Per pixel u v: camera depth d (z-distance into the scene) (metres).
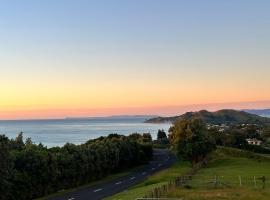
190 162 109.56
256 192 53.31
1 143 53.12
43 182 64.88
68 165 73.62
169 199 44.59
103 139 126.50
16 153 61.50
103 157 90.75
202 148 102.56
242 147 190.75
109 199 52.38
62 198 60.25
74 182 76.94
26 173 60.56
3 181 53.06
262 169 89.81
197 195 49.44
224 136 196.00
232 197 48.59
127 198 50.22
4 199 54.41
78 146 83.94
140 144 128.50
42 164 63.91
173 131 107.81
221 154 129.88
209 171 84.50
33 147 65.38
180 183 59.47
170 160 137.25
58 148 78.44
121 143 111.00
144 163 126.81
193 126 104.88
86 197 59.75
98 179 89.56
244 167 95.19
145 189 58.91
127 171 108.69
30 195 61.47
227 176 74.38
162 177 77.56
